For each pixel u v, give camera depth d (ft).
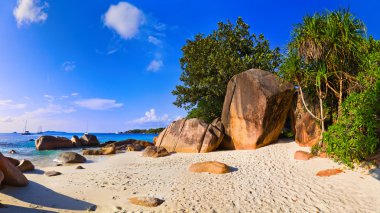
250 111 53.16
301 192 28.14
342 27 36.88
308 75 39.34
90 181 34.55
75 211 22.82
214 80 75.05
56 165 50.67
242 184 32.17
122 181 34.78
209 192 29.66
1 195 24.59
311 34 37.76
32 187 28.94
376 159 31.58
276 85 51.83
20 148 96.43
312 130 43.88
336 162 34.88
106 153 67.97
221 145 59.57
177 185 32.71
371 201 24.30
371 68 33.40
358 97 32.09
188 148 58.23
